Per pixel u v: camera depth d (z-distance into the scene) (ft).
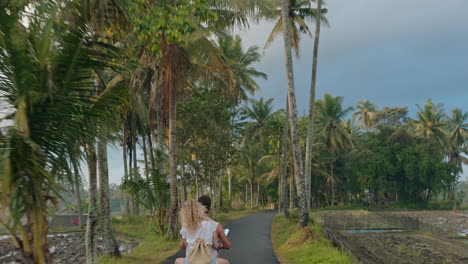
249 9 49.98
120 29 23.20
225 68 56.08
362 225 104.63
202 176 94.12
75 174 18.43
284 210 99.35
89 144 19.29
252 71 130.62
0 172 14.39
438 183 202.08
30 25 16.94
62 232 75.61
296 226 59.52
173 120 58.29
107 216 39.88
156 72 61.26
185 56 52.49
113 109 20.24
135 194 59.47
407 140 214.90
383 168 206.39
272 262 34.35
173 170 57.77
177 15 29.94
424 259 50.67
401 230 95.35
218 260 13.46
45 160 16.79
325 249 38.93
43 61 16.43
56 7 16.97
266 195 279.49
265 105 171.73
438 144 247.09
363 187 220.23
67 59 17.89
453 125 280.92
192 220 13.30
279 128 133.28
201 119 85.71
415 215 147.54
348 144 216.13
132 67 20.49
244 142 171.42
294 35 86.94
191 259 12.89
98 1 19.25
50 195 17.97
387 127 227.40
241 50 129.90
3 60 16.42
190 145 93.50
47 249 17.24
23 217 16.84
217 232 13.42
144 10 28.76
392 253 53.06
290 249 42.19
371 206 228.02
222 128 93.81
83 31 18.38
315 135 212.43
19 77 16.56
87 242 30.89
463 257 52.03
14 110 17.35
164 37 46.34
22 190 16.06
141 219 91.25
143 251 44.37
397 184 215.10
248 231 65.21
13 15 16.42
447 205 213.46
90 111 19.15
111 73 41.86
